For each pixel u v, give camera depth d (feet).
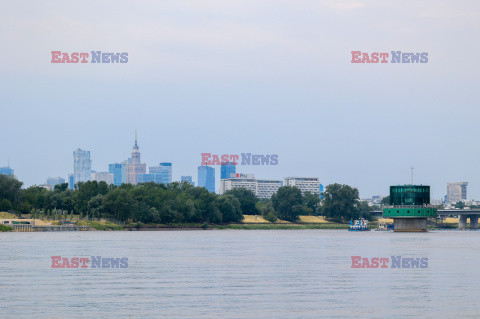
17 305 245.65
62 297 264.72
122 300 256.73
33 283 309.22
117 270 370.53
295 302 251.19
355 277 334.24
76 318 219.82
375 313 228.02
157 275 343.67
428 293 274.57
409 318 218.79
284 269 376.68
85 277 334.44
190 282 313.12
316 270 370.32
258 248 589.32
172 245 631.97
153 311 232.32
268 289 287.69
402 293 275.18
